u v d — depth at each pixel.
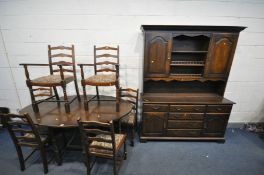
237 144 2.54
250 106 2.96
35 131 1.72
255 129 2.88
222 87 2.58
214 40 2.25
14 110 3.04
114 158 1.65
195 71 2.68
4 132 2.82
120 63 2.73
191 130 2.50
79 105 2.31
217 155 2.28
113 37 2.60
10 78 2.82
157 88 2.79
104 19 2.52
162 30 2.21
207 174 1.94
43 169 2.00
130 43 2.63
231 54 2.31
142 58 2.70
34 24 2.53
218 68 2.39
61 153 2.15
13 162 2.12
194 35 2.24
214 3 2.44
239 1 2.42
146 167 2.04
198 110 2.38
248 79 2.80
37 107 2.09
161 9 2.47
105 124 1.48
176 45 2.55
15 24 2.53
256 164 2.12
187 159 2.19
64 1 2.43
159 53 2.32
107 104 2.35
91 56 2.70
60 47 2.43
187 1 2.43
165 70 2.40
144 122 2.46
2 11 2.46
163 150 2.37
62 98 2.59
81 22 2.53
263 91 2.86
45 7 2.46
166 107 2.37
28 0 2.42
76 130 2.57
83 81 2.02
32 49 2.66
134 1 2.43
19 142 1.84
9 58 2.70
